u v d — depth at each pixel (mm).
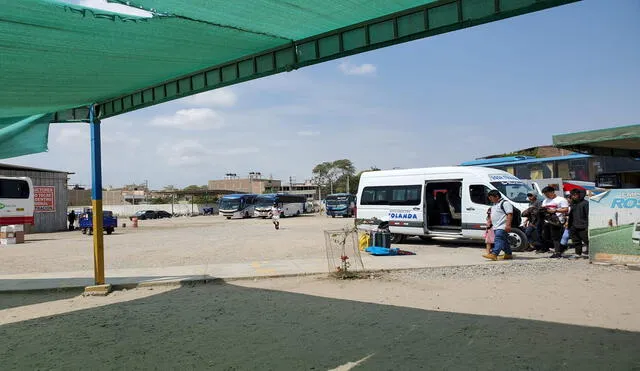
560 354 5145
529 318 6703
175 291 9773
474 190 15211
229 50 6520
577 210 12180
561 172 22172
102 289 9703
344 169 108875
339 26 5809
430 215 16891
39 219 33531
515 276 10094
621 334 5840
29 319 7734
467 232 15273
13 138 10297
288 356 5379
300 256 14711
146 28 5188
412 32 5320
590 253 11492
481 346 5512
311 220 43812
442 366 4879
